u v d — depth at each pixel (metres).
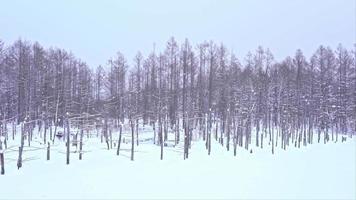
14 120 66.44
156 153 52.88
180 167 42.78
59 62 77.12
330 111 78.25
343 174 39.72
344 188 32.97
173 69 73.56
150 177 36.59
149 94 71.88
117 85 75.75
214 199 28.75
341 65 84.12
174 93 69.81
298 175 39.03
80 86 72.62
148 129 72.50
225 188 32.38
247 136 62.62
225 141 68.75
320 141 76.50
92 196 28.88
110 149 54.91
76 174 36.78
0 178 34.50
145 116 71.44
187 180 35.56
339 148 64.38
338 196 30.25
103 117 68.50
